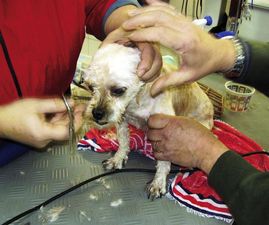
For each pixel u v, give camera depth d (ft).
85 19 3.54
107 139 3.67
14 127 2.26
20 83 2.98
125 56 2.84
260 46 2.56
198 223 2.77
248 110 4.61
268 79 2.52
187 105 3.80
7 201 2.85
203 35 2.29
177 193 3.01
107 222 2.72
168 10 2.31
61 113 2.47
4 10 2.86
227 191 2.21
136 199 2.99
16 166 3.27
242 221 2.05
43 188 3.02
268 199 1.96
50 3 3.07
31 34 2.98
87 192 3.01
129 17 2.70
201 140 2.69
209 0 5.41
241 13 5.29
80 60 4.35
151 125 3.01
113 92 2.94
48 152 3.49
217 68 2.45
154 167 3.45
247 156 3.48
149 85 3.02
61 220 2.70
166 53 3.41
